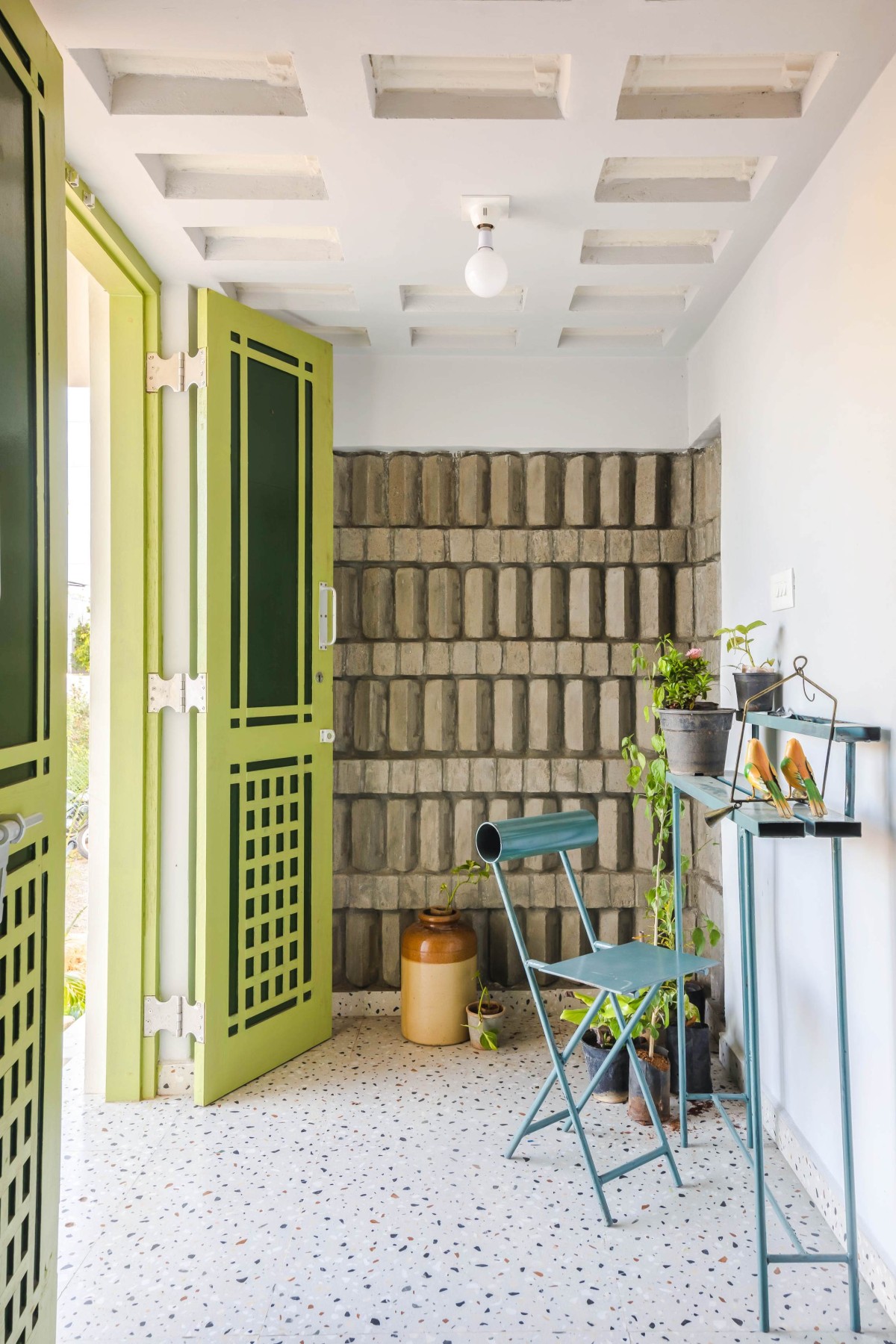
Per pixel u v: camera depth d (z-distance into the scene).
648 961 2.59
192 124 2.18
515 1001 3.78
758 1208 1.93
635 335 3.69
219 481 2.98
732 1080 3.15
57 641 1.75
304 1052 3.39
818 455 2.39
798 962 2.54
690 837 3.75
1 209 1.50
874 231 2.04
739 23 1.86
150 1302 1.99
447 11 1.83
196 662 3.03
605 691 3.82
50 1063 1.73
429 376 3.79
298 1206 2.36
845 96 2.09
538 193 2.51
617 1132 2.77
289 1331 1.90
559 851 2.80
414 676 3.87
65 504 1.79
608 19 1.86
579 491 3.81
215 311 2.97
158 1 1.80
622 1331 1.89
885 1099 1.99
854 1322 1.90
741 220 2.67
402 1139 2.72
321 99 2.09
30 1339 1.62
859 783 2.13
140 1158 2.62
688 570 3.80
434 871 3.82
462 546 3.82
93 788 3.06
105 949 3.06
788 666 2.64
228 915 3.04
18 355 1.57
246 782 3.11
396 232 2.74
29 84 1.62
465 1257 2.14
